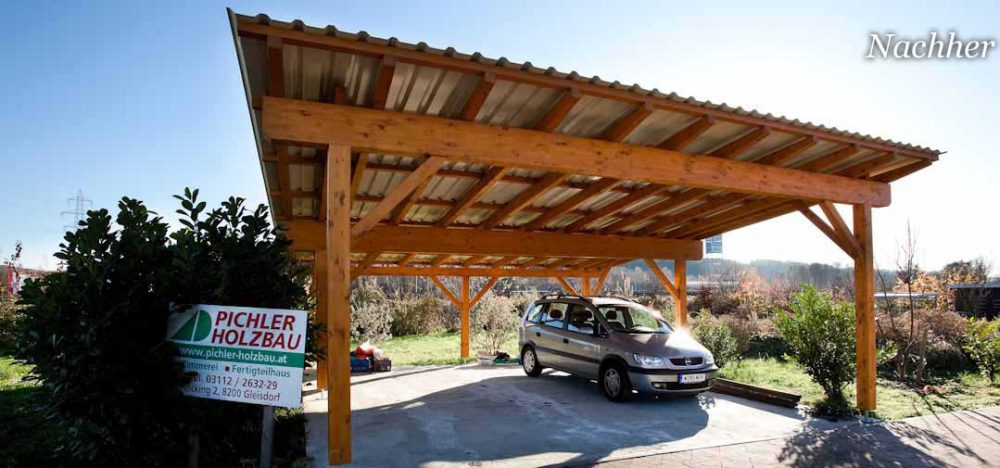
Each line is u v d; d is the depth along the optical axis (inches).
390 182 304.0
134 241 171.0
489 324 692.1
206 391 174.1
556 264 604.4
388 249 371.9
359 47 170.1
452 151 213.8
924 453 221.9
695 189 351.9
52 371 157.4
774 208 388.8
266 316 175.0
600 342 346.9
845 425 265.4
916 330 414.3
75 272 162.6
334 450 193.6
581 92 205.3
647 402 325.7
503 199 349.4
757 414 292.0
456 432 257.8
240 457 206.5
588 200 367.2
